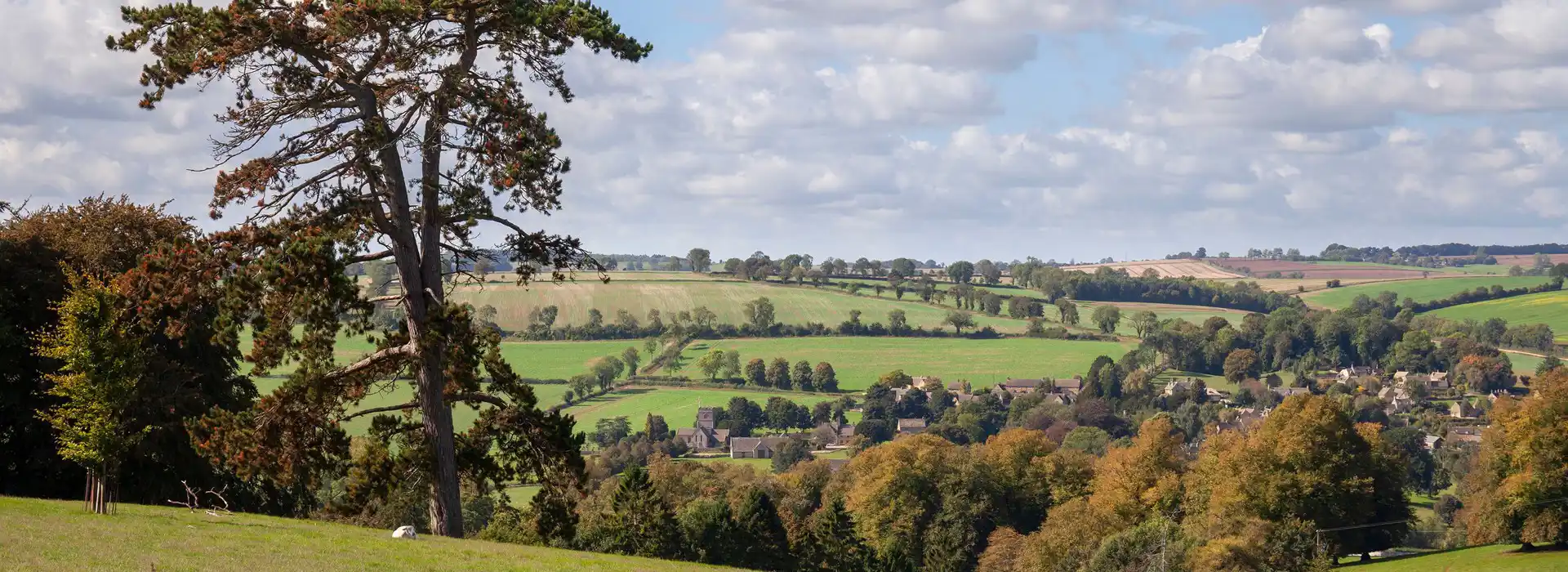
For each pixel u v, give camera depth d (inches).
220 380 1904.5
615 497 3230.8
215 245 1379.2
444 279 1525.6
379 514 2220.7
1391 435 6717.5
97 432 1274.6
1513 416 3275.1
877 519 4562.0
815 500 5565.9
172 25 1390.3
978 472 4699.8
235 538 1180.5
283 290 1352.1
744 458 7652.6
